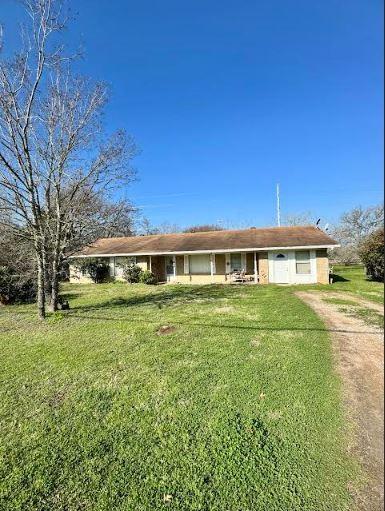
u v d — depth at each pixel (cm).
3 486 304
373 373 507
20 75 930
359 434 355
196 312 1014
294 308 1022
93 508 277
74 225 1089
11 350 691
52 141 995
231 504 274
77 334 794
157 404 437
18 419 416
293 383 480
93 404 445
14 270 1276
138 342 709
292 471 306
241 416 399
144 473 312
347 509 263
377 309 998
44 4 922
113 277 2250
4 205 968
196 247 2041
